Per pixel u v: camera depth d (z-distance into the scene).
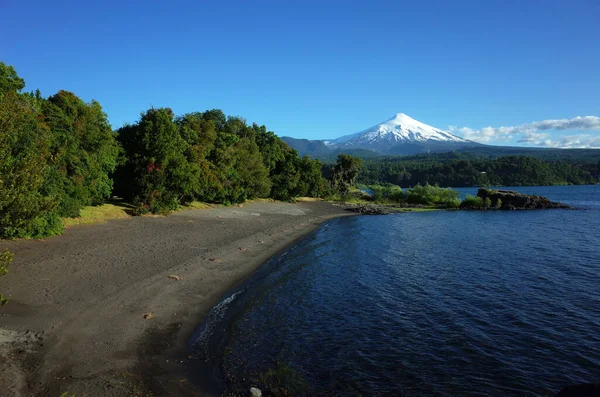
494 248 29.14
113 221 29.50
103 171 33.03
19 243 19.66
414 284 18.66
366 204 77.06
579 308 15.30
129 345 10.57
